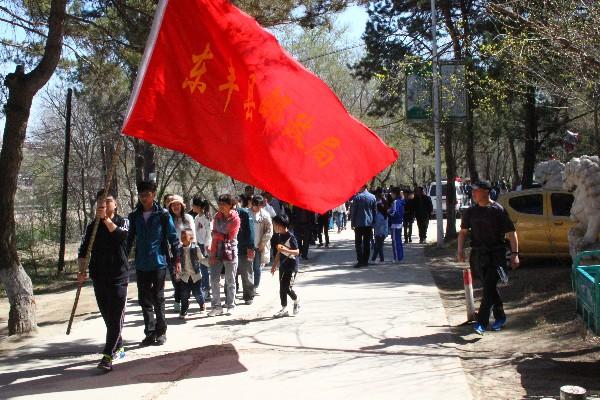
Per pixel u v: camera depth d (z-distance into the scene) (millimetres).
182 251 9797
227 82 6531
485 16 13430
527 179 22125
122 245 7074
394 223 16766
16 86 9641
